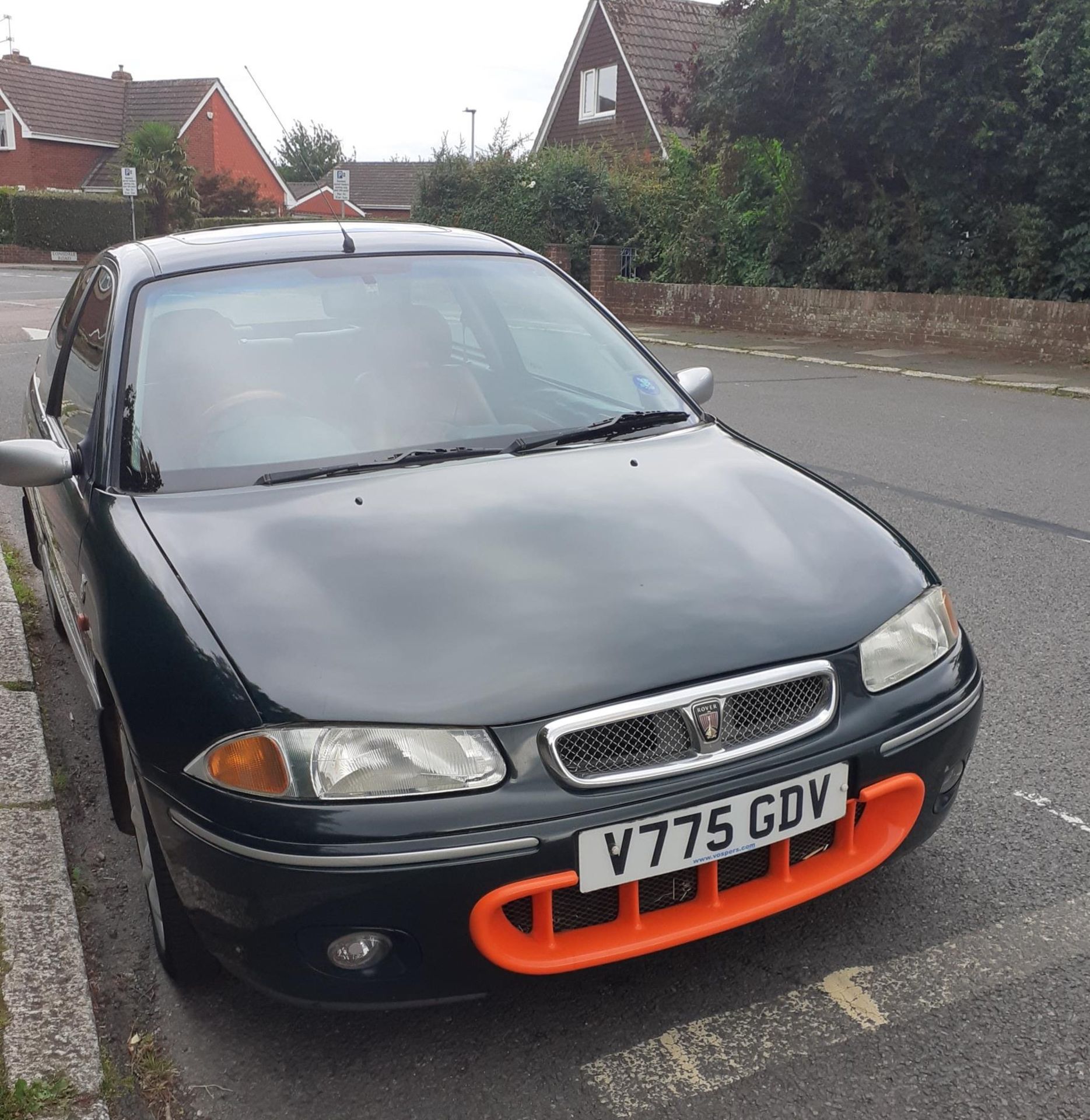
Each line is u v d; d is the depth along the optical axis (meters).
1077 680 4.21
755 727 2.33
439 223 24.25
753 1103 2.25
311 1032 2.50
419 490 2.83
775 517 2.78
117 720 2.78
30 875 3.00
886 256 16.17
